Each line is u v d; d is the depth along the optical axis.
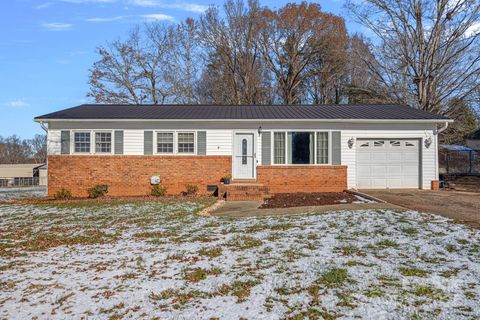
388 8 26.94
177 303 4.99
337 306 4.73
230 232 9.17
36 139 74.88
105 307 4.92
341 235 8.40
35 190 29.22
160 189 17.27
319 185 18.00
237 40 38.03
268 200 15.43
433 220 9.74
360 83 32.16
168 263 6.77
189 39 39.16
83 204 15.12
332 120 17.66
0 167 48.00
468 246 7.25
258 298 5.07
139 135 18.12
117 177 18.02
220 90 38.72
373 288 5.26
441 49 26.05
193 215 11.91
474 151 27.27
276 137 18.12
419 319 4.33
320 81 39.25
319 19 37.78
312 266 6.26
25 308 4.96
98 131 18.08
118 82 38.00
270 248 7.52
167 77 38.88
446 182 20.59
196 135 18.12
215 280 5.80
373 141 18.23
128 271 6.38
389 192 16.88
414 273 5.83
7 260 7.34
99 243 8.54
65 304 5.06
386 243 7.60
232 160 18.14
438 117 17.91
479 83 25.42
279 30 38.31
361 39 37.09
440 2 25.19
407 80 27.97
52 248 8.23
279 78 39.59
